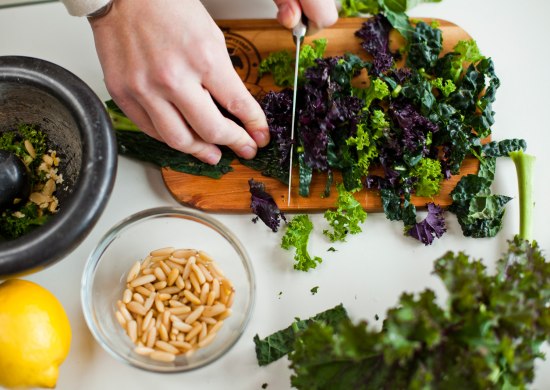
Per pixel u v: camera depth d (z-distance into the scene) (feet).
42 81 2.98
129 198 3.64
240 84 3.24
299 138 3.54
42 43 3.92
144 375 3.31
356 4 3.84
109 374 3.31
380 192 3.52
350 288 3.46
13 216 3.31
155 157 3.59
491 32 3.99
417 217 3.59
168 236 3.52
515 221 3.59
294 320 3.40
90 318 3.22
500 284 2.69
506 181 3.67
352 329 2.50
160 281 3.37
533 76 3.90
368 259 3.51
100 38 3.14
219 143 3.36
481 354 2.49
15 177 3.13
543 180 3.69
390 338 2.44
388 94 3.55
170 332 3.29
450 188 3.57
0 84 3.05
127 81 3.09
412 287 3.47
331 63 3.56
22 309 2.94
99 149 2.89
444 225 3.51
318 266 3.50
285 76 3.68
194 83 3.10
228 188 3.56
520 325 2.60
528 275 2.69
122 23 3.08
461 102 3.60
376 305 3.43
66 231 2.79
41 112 3.33
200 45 3.06
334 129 3.53
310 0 3.33
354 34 3.81
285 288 3.46
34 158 3.43
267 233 3.56
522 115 3.81
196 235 3.51
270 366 3.32
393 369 2.66
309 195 3.54
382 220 3.58
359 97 3.60
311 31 3.58
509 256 2.86
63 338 3.07
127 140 3.62
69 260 3.51
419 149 3.46
